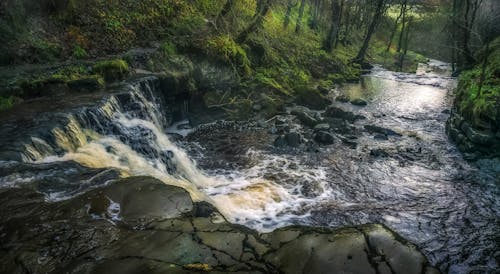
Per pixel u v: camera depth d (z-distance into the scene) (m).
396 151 12.22
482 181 9.98
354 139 13.37
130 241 4.21
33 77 10.62
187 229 4.48
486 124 10.99
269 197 8.97
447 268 6.54
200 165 10.88
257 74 18.03
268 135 13.51
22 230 4.38
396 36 44.53
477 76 15.07
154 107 12.72
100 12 14.87
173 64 14.45
